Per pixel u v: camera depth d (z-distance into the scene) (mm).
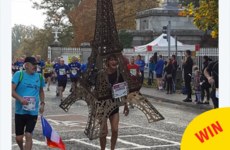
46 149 7621
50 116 12500
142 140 8570
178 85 21547
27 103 6488
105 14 6961
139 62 25312
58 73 16688
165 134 9352
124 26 47625
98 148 7773
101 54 6770
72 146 7938
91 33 47781
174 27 35750
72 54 35375
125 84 6855
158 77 22266
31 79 6656
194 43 35844
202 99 15539
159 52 30203
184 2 41250
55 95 19797
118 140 8562
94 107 6730
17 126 6637
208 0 16688
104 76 6750
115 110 6883
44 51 58250
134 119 11875
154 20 35688
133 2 47719
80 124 10906
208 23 16859
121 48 6934
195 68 15484
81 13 48031
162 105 16312
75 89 7125
